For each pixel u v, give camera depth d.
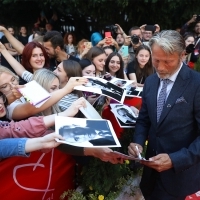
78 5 9.05
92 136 1.84
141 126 2.34
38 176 2.18
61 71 2.90
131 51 5.51
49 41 4.00
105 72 4.19
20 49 4.27
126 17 9.66
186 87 1.97
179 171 2.02
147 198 2.43
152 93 2.15
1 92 2.14
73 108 2.16
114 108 2.73
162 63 1.88
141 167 2.94
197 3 8.79
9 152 1.76
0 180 1.95
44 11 10.63
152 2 8.31
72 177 2.59
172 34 1.85
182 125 2.02
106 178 2.50
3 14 10.85
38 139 1.78
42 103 2.00
